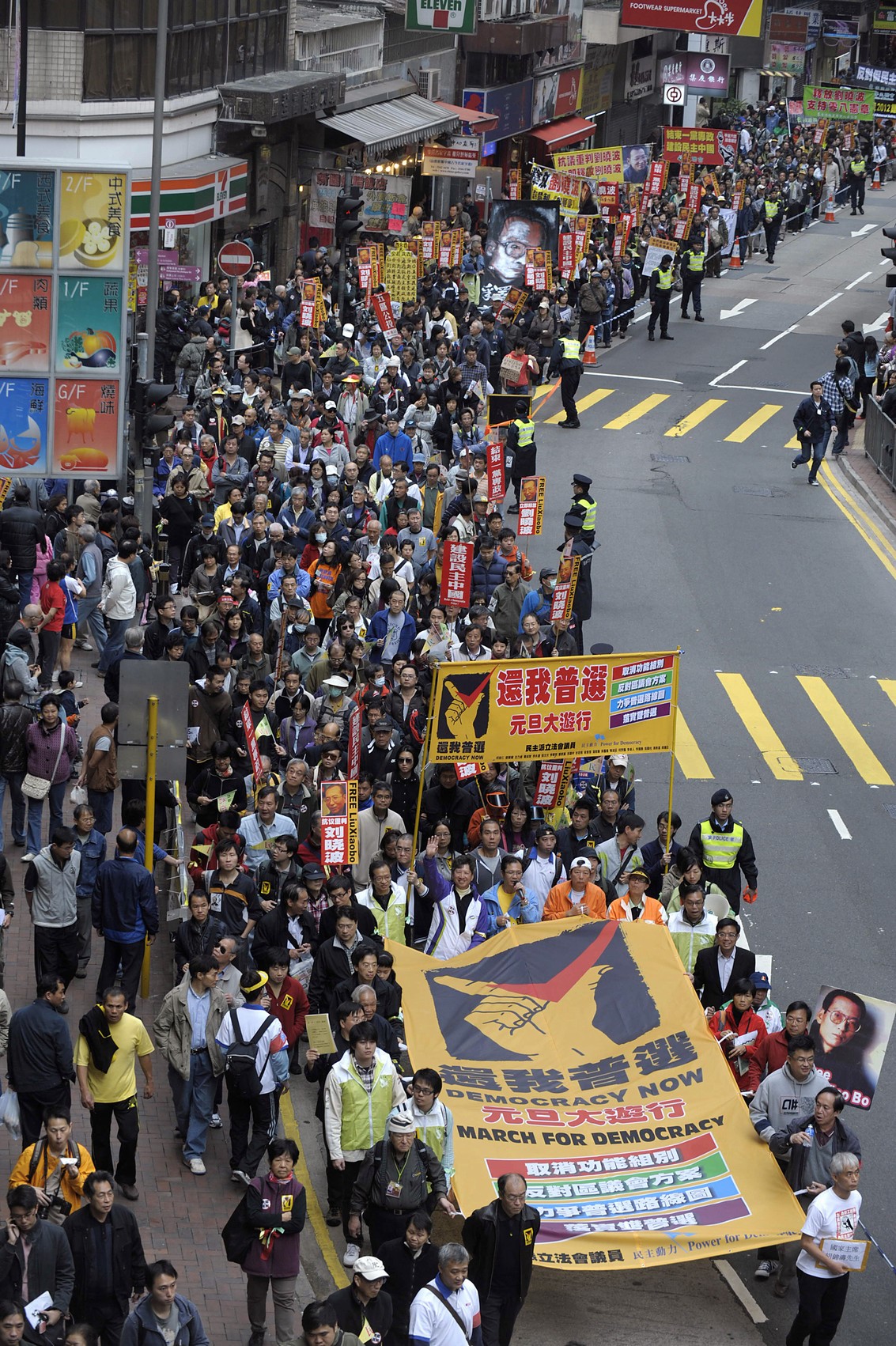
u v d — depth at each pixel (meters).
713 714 65.44
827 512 90.44
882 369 109.00
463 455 73.25
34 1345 26.69
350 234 100.44
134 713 41.56
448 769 44.44
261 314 94.50
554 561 79.19
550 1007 37.31
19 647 50.75
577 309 126.12
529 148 177.38
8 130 96.38
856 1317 34.97
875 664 71.81
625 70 199.62
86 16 96.75
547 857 42.56
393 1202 31.08
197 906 37.50
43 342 62.94
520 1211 30.28
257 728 47.88
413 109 142.50
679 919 40.72
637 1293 34.66
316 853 42.66
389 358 89.62
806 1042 34.31
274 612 54.56
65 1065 33.25
